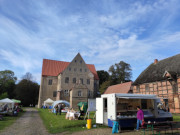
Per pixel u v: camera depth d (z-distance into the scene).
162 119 12.11
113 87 44.12
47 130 11.11
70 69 46.06
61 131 10.57
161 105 12.55
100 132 10.15
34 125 13.28
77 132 10.24
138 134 9.48
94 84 51.47
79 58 48.00
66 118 16.55
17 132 10.39
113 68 58.88
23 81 65.38
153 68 29.34
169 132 10.04
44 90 45.69
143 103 13.07
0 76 64.00
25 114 23.86
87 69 48.03
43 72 47.47
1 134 9.76
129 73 58.84
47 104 42.22
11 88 66.69
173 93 21.66
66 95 44.00
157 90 24.67
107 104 11.71
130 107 13.95
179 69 22.34
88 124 11.61
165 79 23.11
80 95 41.06
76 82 44.53
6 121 15.46
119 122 10.52
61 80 44.31
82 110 18.06
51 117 18.28
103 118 12.31
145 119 11.54
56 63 52.50
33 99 68.81
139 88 29.02
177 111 20.72
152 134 9.42
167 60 27.67
